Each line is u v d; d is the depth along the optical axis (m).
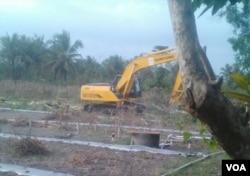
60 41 51.72
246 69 3.76
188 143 10.96
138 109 18.84
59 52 50.81
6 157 9.00
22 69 50.22
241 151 1.67
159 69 26.95
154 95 22.33
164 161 8.96
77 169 8.06
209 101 1.61
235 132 1.65
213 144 2.61
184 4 1.70
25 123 14.43
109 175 7.66
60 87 34.84
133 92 19.97
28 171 7.85
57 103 25.09
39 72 50.53
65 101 27.45
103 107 20.27
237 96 1.77
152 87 26.38
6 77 49.38
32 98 30.62
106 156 9.26
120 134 12.72
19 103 25.64
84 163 8.53
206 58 1.69
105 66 47.25
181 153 9.79
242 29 5.65
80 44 51.66
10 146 10.02
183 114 14.96
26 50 50.34
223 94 1.70
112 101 19.83
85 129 13.74
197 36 1.70
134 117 16.44
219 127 1.66
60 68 50.50
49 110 21.83
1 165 8.30
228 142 1.68
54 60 50.62
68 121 15.71
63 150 9.98
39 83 39.56
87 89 20.61
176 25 1.70
